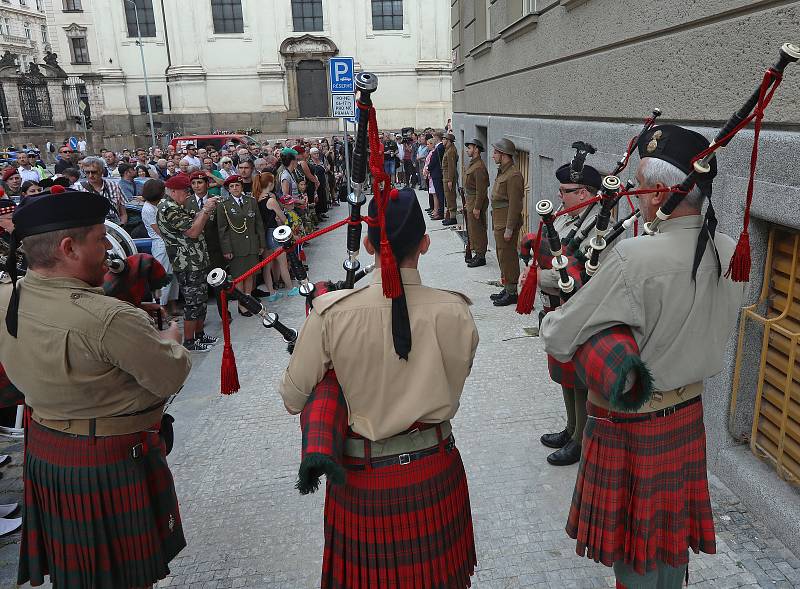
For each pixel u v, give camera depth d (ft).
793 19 7.70
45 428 6.78
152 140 103.81
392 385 5.51
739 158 8.98
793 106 7.88
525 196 21.98
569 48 16.06
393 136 85.97
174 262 17.47
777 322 8.86
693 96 10.11
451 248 29.68
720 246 6.07
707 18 9.59
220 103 107.86
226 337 6.68
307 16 105.91
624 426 6.26
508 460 11.17
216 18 105.70
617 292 5.67
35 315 6.28
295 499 10.53
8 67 118.73
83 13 115.44
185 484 11.09
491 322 18.38
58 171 31.91
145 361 6.50
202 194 21.12
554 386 13.94
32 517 6.98
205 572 8.87
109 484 6.69
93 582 6.82
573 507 6.92
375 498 5.68
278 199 24.98
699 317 5.88
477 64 30.14
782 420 8.85
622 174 12.64
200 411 13.93
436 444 5.85
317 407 5.48
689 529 6.57
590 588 8.21
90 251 6.45
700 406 6.48
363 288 5.69
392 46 107.04
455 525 5.98
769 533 8.77
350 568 5.91
